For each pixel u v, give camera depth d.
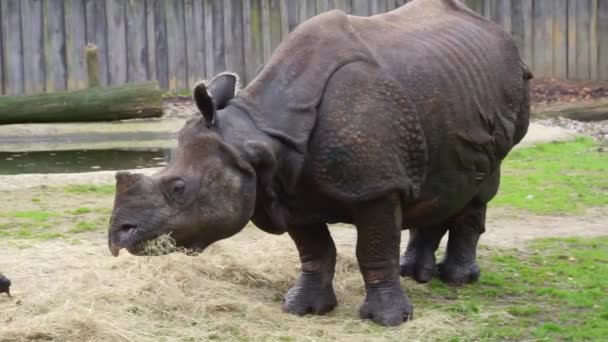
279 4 29.38
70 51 28.55
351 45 9.01
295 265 11.06
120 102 23.94
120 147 21.58
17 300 9.61
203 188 8.17
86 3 28.53
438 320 9.22
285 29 29.47
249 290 10.27
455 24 10.07
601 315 9.53
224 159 8.24
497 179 10.76
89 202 15.62
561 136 21.95
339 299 10.05
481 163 9.82
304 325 9.14
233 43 29.33
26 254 11.62
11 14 28.20
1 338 8.47
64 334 8.55
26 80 28.41
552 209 15.30
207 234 8.25
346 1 29.61
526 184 17.30
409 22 9.87
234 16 29.25
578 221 14.52
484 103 9.76
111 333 8.56
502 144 10.08
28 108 23.34
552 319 9.46
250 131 8.48
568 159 19.78
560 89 29.11
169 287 9.73
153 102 24.17
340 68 8.85
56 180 17.05
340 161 8.64
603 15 30.14
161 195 8.10
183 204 8.13
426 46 9.47
